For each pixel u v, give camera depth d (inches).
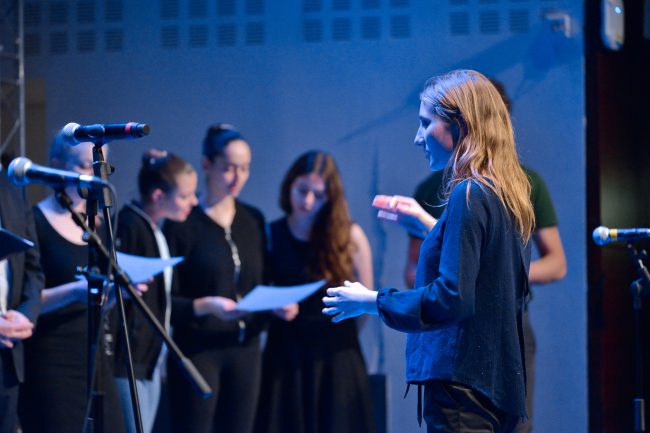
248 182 275.4
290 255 249.0
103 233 208.8
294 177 252.5
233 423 233.3
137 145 279.3
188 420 228.5
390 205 156.9
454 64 270.5
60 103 285.0
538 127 266.7
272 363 243.1
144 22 282.8
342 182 272.7
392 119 272.1
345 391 241.0
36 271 187.0
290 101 275.9
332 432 239.5
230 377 233.8
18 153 274.4
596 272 263.1
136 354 211.5
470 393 124.0
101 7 284.4
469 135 129.6
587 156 264.8
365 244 256.4
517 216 127.5
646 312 267.7
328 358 241.6
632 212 270.1
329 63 275.0
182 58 280.8
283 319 243.6
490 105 131.9
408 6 272.7
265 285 246.4
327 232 249.0
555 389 263.1
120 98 283.0
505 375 124.9
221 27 279.7
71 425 195.6
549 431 262.8
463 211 123.0
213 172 245.4
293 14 277.0
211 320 232.5
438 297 119.7
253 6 278.8
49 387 194.9
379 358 267.1
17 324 171.2
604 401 261.3
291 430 240.5
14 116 275.1
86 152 198.8
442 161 134.3
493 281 124.6
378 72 273.0
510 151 132.3
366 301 128.0
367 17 274.4
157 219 233.6
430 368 125.5
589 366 262.7
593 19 265.1
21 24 270.1
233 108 278.1
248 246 243.9
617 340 266.5
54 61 285.4
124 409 211.5
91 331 146.1
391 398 266.1
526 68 267.6
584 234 263.3
